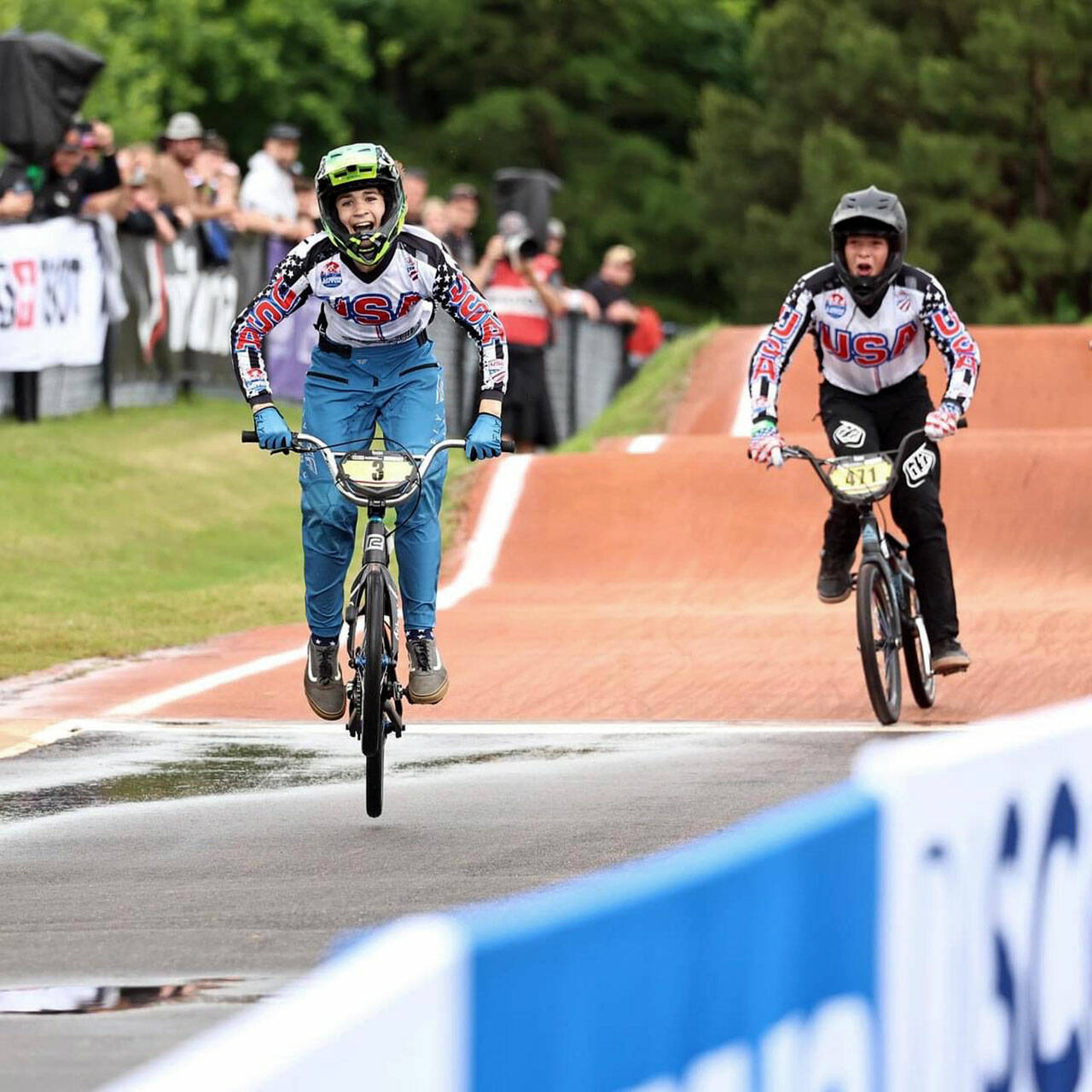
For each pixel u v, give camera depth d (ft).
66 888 49.34
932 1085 21.70
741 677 82.58
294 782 63.16
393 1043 13.98
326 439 60.18
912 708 76.23
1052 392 158.20
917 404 74.74
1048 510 116.57
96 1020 38.06
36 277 146.30
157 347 167.43
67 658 90.17
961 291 349.61
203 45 380.37
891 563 73.56
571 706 77.66
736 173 375.45
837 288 72.69
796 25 366.84
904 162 346.74
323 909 46.70
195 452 154.51
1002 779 23.15
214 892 48.62
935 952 21.67
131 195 161.99
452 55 440.04
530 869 50.14
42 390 150.51
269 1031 13.30
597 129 427.33
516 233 171.22
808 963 19.02
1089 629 90.53
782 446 72.49
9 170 148.97
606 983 15.87
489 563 115.44
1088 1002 25.81
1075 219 357.00
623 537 117.70
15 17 296.92
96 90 311.47
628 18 428.15
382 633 54.65
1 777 64.44
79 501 133.49
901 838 20.83
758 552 115.24
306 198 188.65
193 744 70.44
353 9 425.28
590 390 209.36
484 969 14.65
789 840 18.58
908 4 367.45
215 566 125.80
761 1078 18.21
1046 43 343.67
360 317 59.00
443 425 61.05
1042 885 24.29
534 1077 15.11
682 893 16.84
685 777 62.34
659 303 428.15
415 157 421.59
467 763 66.03
